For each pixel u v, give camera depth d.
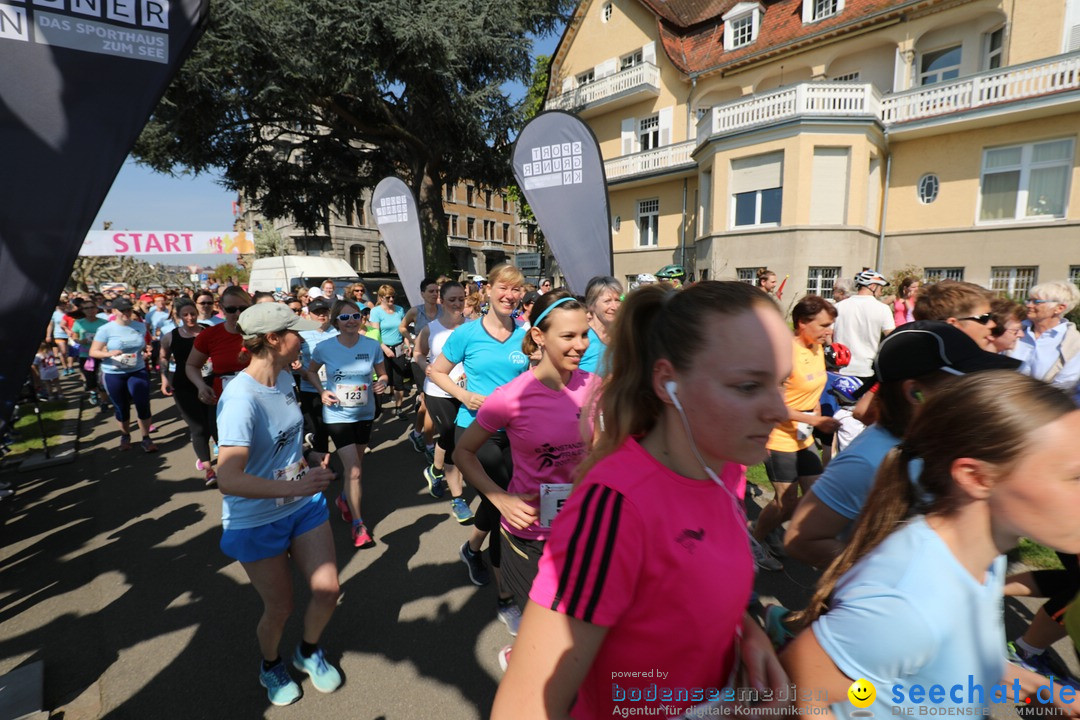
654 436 0.97
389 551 3.68
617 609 0.83
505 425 2.23
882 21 14.39
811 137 13.66
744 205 15.20
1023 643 2.22
